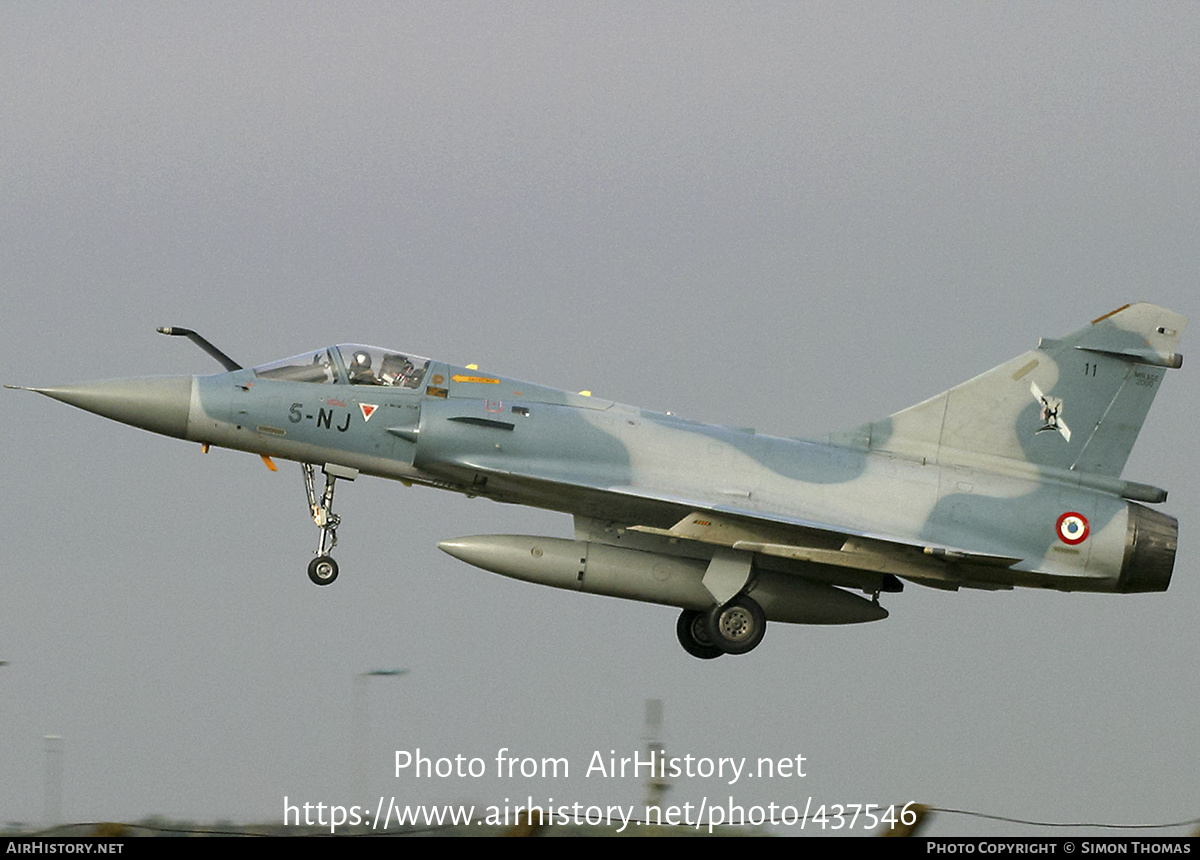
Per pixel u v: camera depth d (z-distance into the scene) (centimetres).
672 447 7619
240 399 7550
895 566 7506
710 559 7744
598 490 7375
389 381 7644
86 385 7581
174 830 5288
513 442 7494
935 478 7762
